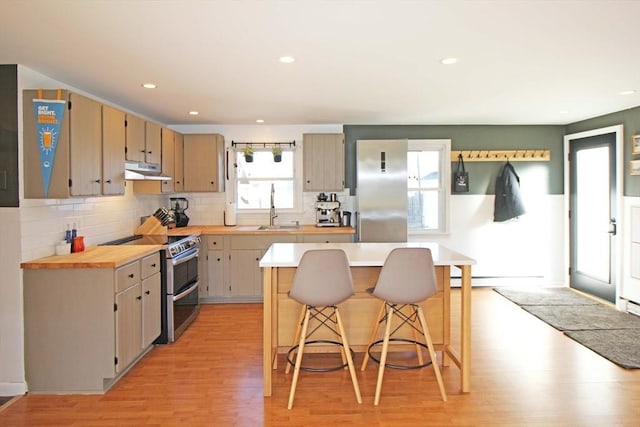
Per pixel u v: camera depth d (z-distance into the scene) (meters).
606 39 2.60
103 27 2.35
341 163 5.61
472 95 4.10
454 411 2.71
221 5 2.09
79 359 2.97
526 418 2.62
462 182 5.94
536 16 2.26
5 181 2.93
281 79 3.47
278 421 2.60
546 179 6.02
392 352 3.68
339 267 2.81
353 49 2.75
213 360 3.54
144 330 3.52
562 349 3.73
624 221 4.90
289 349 3.38
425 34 2.50
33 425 2.56
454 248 6.02
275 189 5.97
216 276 5.29
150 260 3.64
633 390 2.97
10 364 2.97
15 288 2.96
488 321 4.50
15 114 2.92
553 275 6.04
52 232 3.29
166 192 4.94
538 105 4.61
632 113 4.77
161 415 2.67
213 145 5.53
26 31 2.39
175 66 3.08
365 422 2.59
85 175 3.19
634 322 4.43
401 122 5.68
